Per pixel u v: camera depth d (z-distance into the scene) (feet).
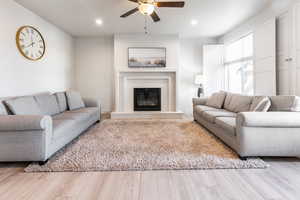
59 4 11.05
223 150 8.36
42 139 6.89
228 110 12.25
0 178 6.13
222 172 6.41
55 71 14.98
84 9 11.86
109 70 18.94
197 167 6.72
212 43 19.48
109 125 13.75
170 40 17.88
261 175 6.18
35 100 10.14
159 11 12.33
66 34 17.02
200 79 18.17
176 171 6.51
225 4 11.42
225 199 4.93
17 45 10.52
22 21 11.00
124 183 5.76
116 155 7.80
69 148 8.76
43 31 13.28
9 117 6.79
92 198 5.03
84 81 18.97
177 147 8.79
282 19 10.75
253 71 13.32
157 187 5.53
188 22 14.61
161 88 18.35
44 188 5.52
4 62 9.59
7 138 6.84
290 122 6.95
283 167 6.75
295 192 5.21
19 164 7.20
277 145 7.11
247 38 15.02
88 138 10.38
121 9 11.96
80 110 12.95
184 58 19.57
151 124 14.08
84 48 18.80
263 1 11.10
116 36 17.66
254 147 7.13
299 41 9.61
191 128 12.69
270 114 7.11
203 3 11.21
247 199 4.92
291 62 10.14
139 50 17.78
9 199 5.00
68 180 5.96
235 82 16.97
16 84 10.46
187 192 5.26
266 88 11.89
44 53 13.20
